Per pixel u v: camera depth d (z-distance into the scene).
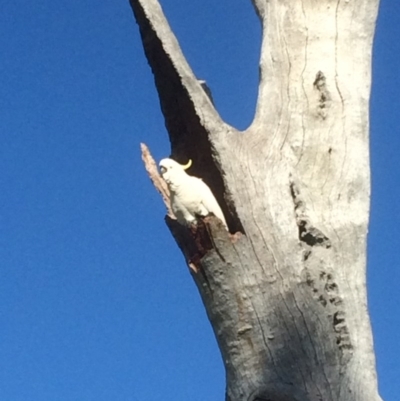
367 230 5.01
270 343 4.51
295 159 5.00
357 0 5.47
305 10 5.43
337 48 5.34
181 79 4.69
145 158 4.99
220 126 4.73
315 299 4.57
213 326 4.70
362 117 5.23
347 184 5.02
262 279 4.56
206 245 4.64
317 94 5.21
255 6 5.64
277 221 4.67
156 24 4.72
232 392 4.60
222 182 4.70
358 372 4.59
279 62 5.30
